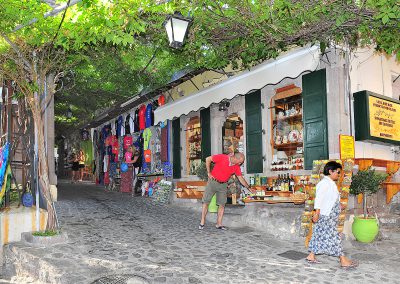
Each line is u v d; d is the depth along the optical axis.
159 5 6.34
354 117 8.32
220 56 8.65
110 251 6.05
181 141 13.18
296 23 6.56
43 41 6.63
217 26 7.11
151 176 14.45
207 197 8.09
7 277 6.14
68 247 6.18
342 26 6.57
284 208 8.84
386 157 9.21
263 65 8.39
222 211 8.16
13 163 9.05
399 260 6.12
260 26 6.80
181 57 9.86
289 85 9.34
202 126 11.98
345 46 7.96
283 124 9.53
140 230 7.70
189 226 8.34
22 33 6.57
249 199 8.79
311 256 5.92
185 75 12.09
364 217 7.30
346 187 6.56
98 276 5.13
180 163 13.13
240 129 11.77
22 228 7.05
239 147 10.74
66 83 11.09
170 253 6.13
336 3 5.89
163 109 12.23
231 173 8.12
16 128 9.00
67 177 30.78
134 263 5.56
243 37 7.42
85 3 5.88
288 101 9.41
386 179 8.63
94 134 23.64
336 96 8.05
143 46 9.63
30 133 7.67
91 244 6.43
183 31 6.36
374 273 5.48
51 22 6.42
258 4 6.13
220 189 8.09
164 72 12.84
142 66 12.40
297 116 9.17
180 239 7.05
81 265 5.43
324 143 8.21
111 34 6.46
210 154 11.55
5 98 7.66
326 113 8.22
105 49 9.56
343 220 6.52
